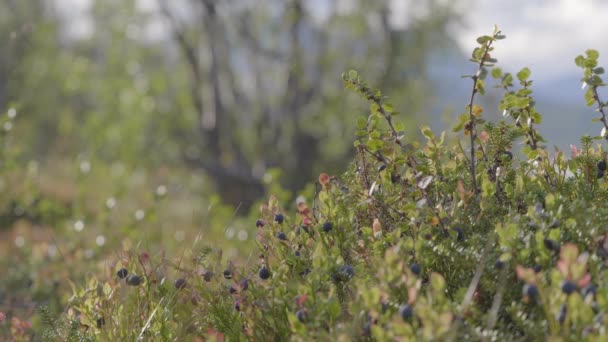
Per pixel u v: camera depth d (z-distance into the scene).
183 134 20.94
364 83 2.77
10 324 4.04
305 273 2.55
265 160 20.61
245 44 20.73
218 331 2.55
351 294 2.34
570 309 1.70
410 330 1.73
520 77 2.76
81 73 19.14
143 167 18.53
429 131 2.79
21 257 6.46
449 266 2.35
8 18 19.83
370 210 2.77
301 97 19.97
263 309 2.42
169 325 2.72
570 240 2.23
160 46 20.97
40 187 11.06
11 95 19.22
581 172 2.79
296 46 19.88
